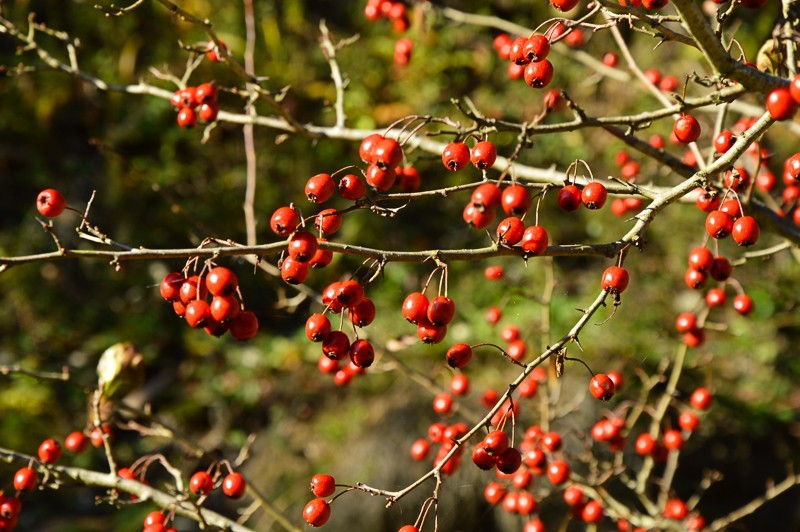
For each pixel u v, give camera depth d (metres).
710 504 1.32
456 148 0.66
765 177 0.83
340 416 1.43
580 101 1.69
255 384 1.59
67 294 1.73
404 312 0.65
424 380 0.88
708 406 0.88
